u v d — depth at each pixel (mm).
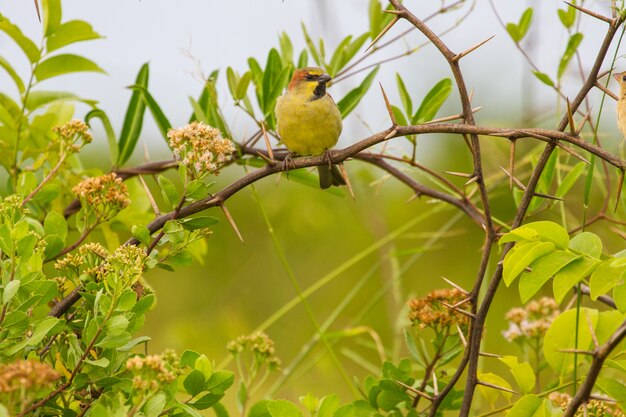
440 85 8438
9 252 5613
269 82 9312
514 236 5535
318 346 14227
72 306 6266
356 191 12898
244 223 15039
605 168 8461
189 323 13367
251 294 14672
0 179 12844
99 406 5027
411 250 10297
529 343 8344
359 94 9695
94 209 6918
